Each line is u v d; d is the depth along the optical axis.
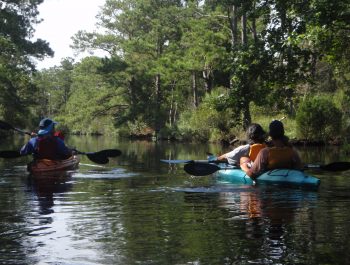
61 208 6.02
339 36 14.63
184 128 35.53
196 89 40.91
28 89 43.03
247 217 5.38
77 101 58.91
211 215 5.50
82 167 11.71
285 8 14.00
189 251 4.03
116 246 4.19
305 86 30.08
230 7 32.22
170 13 43.88
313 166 8.62
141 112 48.56
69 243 4.29
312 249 4.06
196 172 8.86
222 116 30.64
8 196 7.07
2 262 3.76
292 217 5.36
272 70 14.16
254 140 8.99
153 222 5.15
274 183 8.00
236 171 8.84
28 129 61.91
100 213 5.67
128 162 13.59
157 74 46.34
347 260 3.78
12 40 33.62
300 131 25.22
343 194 7.04
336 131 25.08
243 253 3.96
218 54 33.22
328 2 12.44
